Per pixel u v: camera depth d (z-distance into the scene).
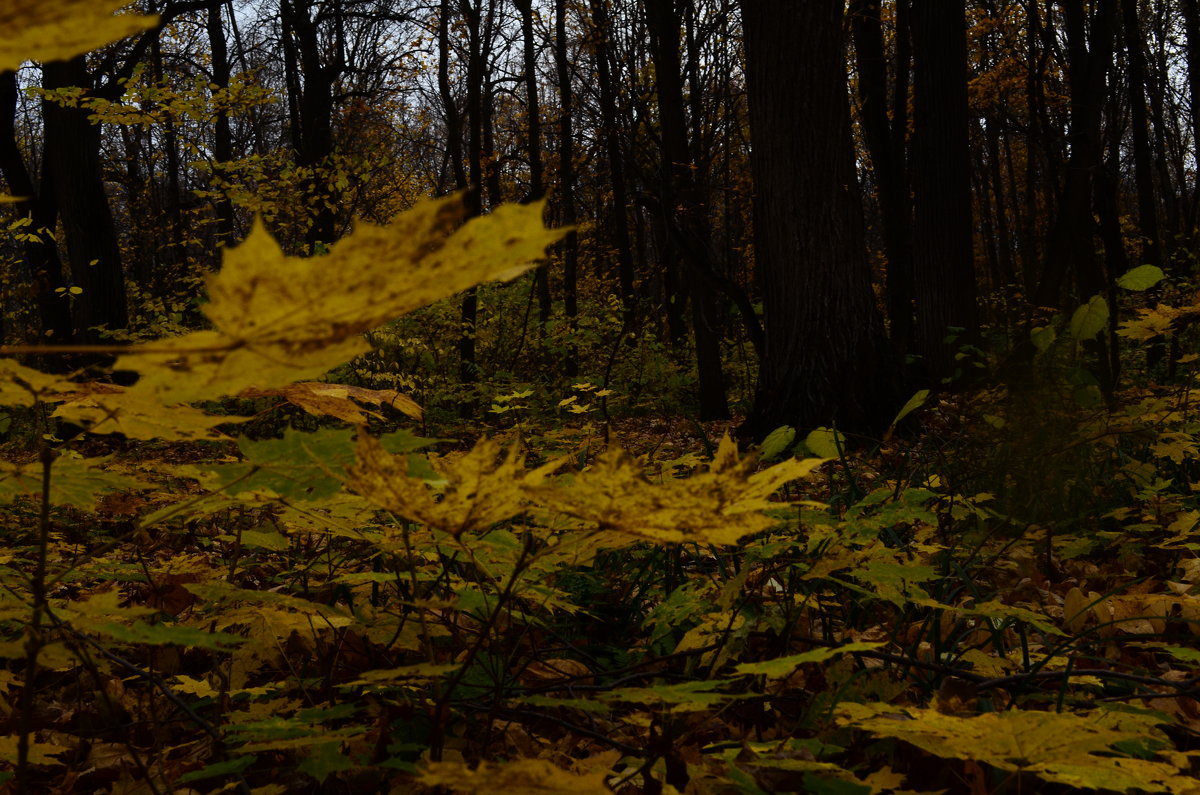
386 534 1.81
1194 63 19.42
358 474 0.81
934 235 12.39
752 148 8.45
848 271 8.11
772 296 8.29
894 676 1.71
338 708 1.30
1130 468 3.18
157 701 1.99
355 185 11.53
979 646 1.97
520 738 1.53
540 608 2.19
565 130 18.22
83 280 11.16
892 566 1.63
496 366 15.16
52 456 0.89
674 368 15.77
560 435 3.51
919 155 12.55
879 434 7.79
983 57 20.12
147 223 24.56
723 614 1.58
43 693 2.07
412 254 0.56
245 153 24.08
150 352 0.61
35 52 0.54
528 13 18.30
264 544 1.72
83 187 11.12
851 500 2.63
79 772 1.71
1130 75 16.59
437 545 1.44
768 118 8.19
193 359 0.62
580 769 1.21
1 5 0.49
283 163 9.81
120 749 1.78
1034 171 20.48
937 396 7.19
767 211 8.31
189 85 9.12
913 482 3.33
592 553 1.12
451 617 1.71
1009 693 1.79
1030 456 2.93
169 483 2.22
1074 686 1.82
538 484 0.82
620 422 9.50
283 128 23.81
